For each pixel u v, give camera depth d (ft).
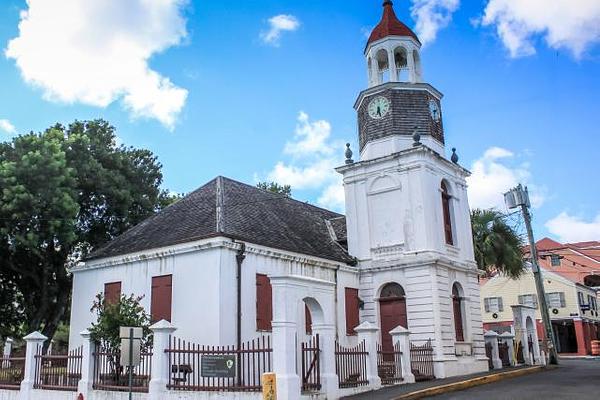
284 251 67.97
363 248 80.64
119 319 53.93
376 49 87.15
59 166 75.25
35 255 82.94
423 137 81.87
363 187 82.53
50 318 87.61
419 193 76.79
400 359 61.41
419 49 88.07
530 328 94.43
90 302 71.67
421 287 74.23
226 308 59.31
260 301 63.21
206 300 59.88
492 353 83.20
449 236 81.56
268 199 84.02
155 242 67.46
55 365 57.41
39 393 56.80
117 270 69.77
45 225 75.10
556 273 156.97
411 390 53.01
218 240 60.29
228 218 67.26
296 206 90.79
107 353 53.52
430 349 70.03
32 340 59.41
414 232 76.33
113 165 93.76
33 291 87.20
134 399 49.65
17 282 87.35
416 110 82.99
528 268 158.92
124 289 68.18
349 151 85.40
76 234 84.79
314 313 50.78
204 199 74.38
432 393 53.42
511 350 87.04
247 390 45.70
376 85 84.94
